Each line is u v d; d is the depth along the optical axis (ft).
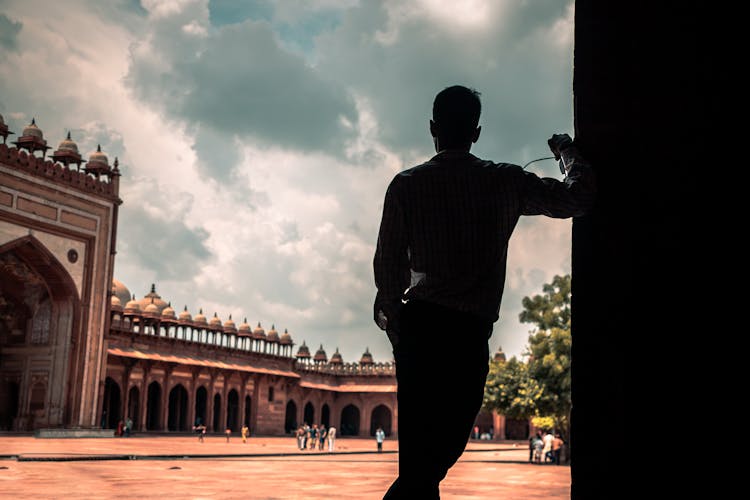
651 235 5.10
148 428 115.14
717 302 4.90
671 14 5.31
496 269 4.71
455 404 4.43
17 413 83.15
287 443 95.76
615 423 4.98
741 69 5.10
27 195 75.20
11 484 20.07
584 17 5.50
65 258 79.46
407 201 4.75
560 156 5.53
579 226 5.27
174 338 108.27
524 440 150.61
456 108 5.01
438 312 4.53
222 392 118.93
